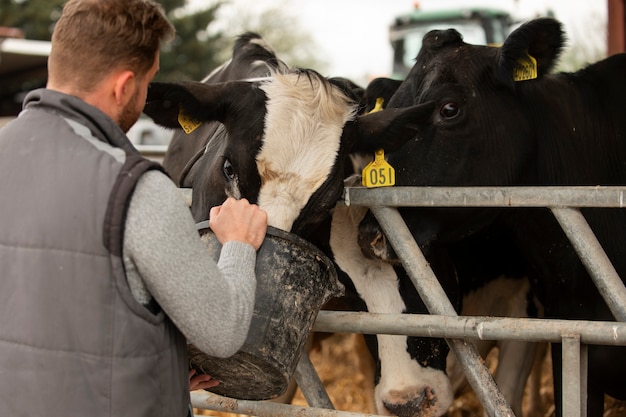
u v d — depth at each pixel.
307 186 2.41
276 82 2.54
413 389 2.83
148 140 7.78
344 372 5.46
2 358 1.72
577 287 3.18
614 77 3.37
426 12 12.28
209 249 2.18
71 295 1.68
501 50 3.02
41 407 1.69
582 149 3.27
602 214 3.13
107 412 1.68
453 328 2.35
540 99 3.23
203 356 2.10
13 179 1.74
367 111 3.60
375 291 2.97
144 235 1.65
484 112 3.01
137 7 1.76
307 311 2.21
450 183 2.95
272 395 2.30
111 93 1.78
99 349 1.68
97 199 1.66
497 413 2.40
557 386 3.18
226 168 2.53
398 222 2.59
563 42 2.99
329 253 3.02
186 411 1.91
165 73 24.08
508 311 3.73
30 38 26.05
